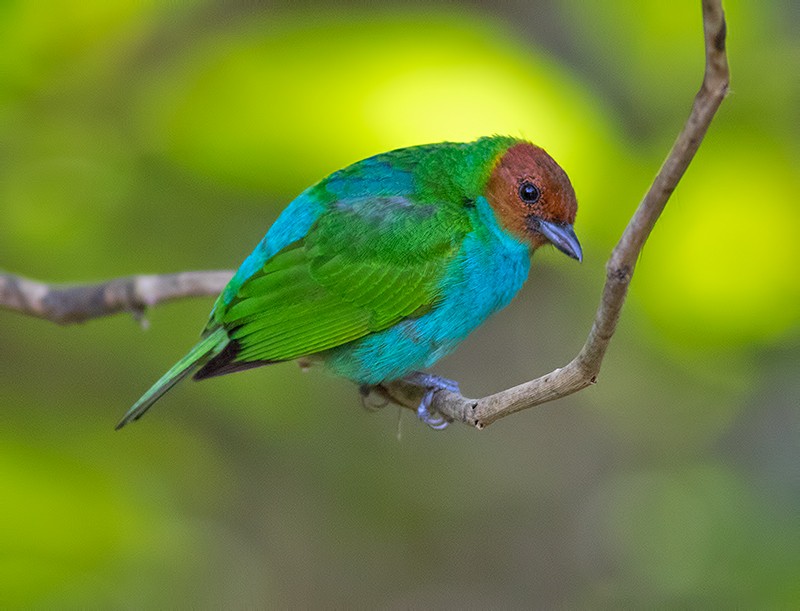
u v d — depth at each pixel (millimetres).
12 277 9820
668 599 12852
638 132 8664
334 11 8305
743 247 8336
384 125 7824
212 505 13812
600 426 15656
